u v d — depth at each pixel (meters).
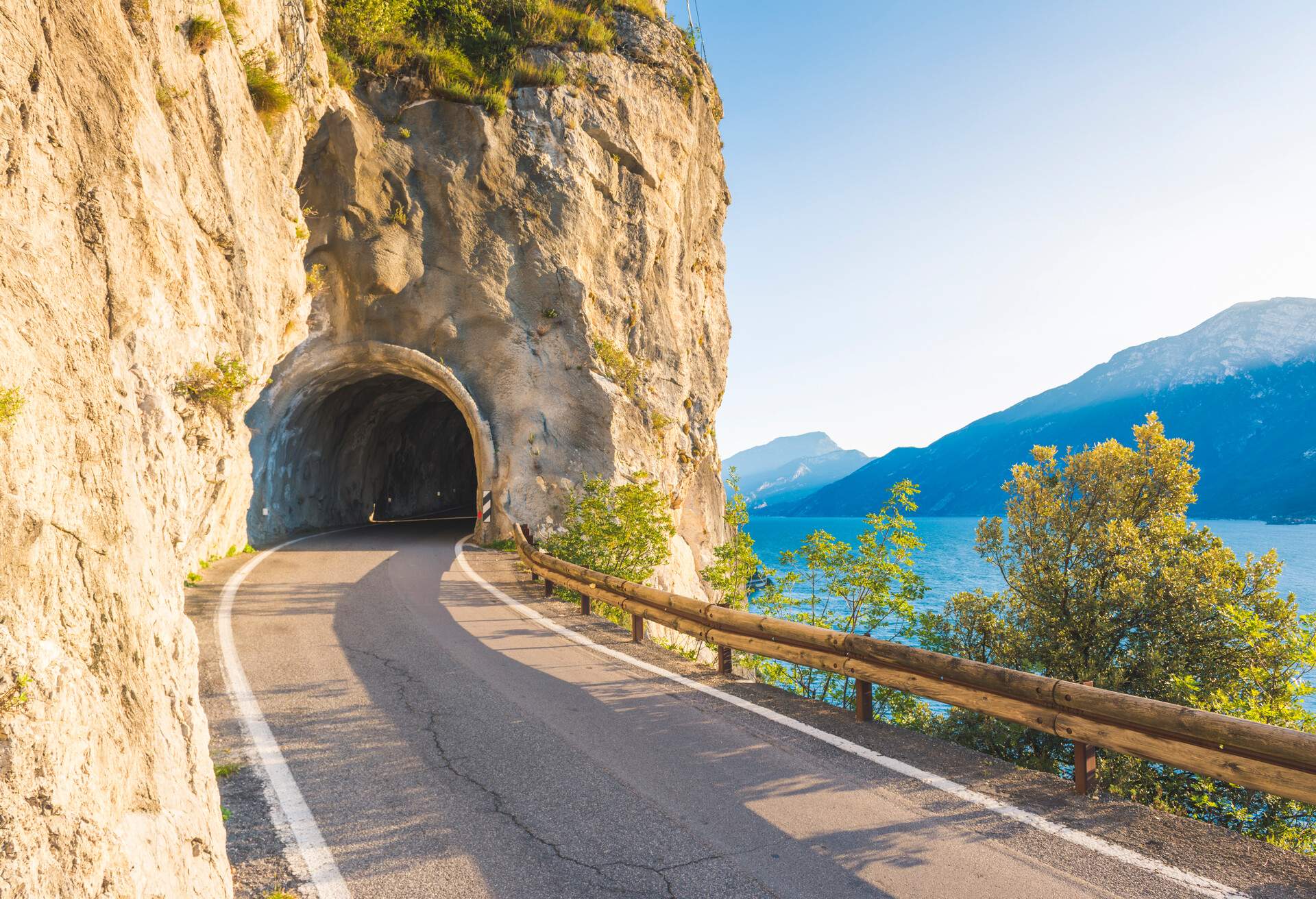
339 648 8.48
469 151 21.78
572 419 21.95
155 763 2.80
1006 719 5.01
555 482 21.30
